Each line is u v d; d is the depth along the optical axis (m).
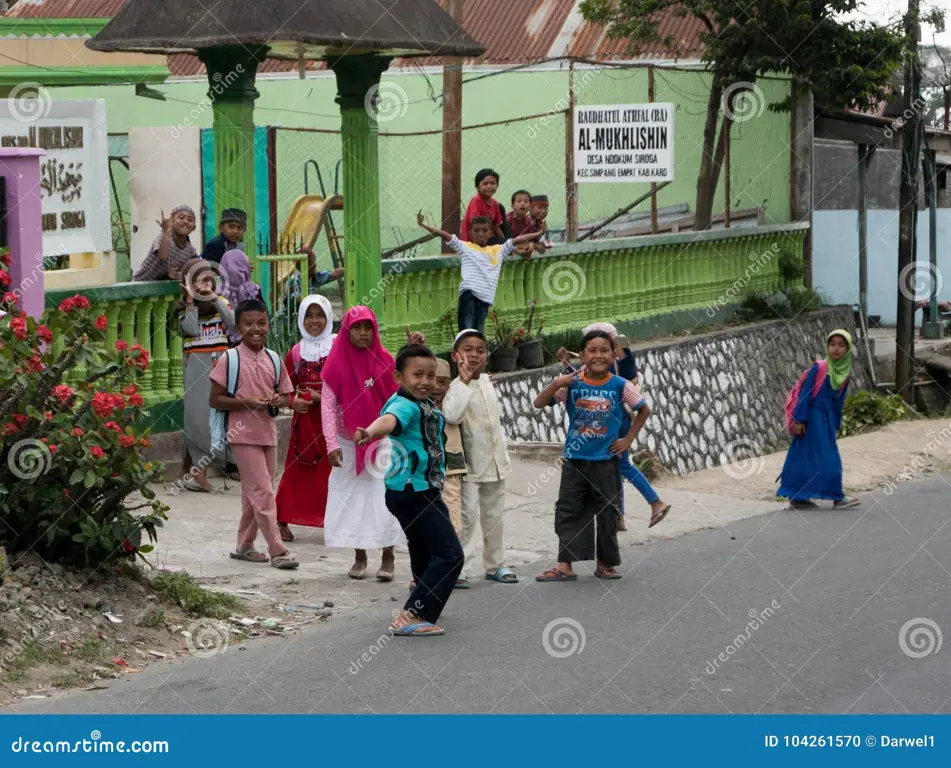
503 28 24.78
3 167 9.94
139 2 11.88
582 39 23.88
